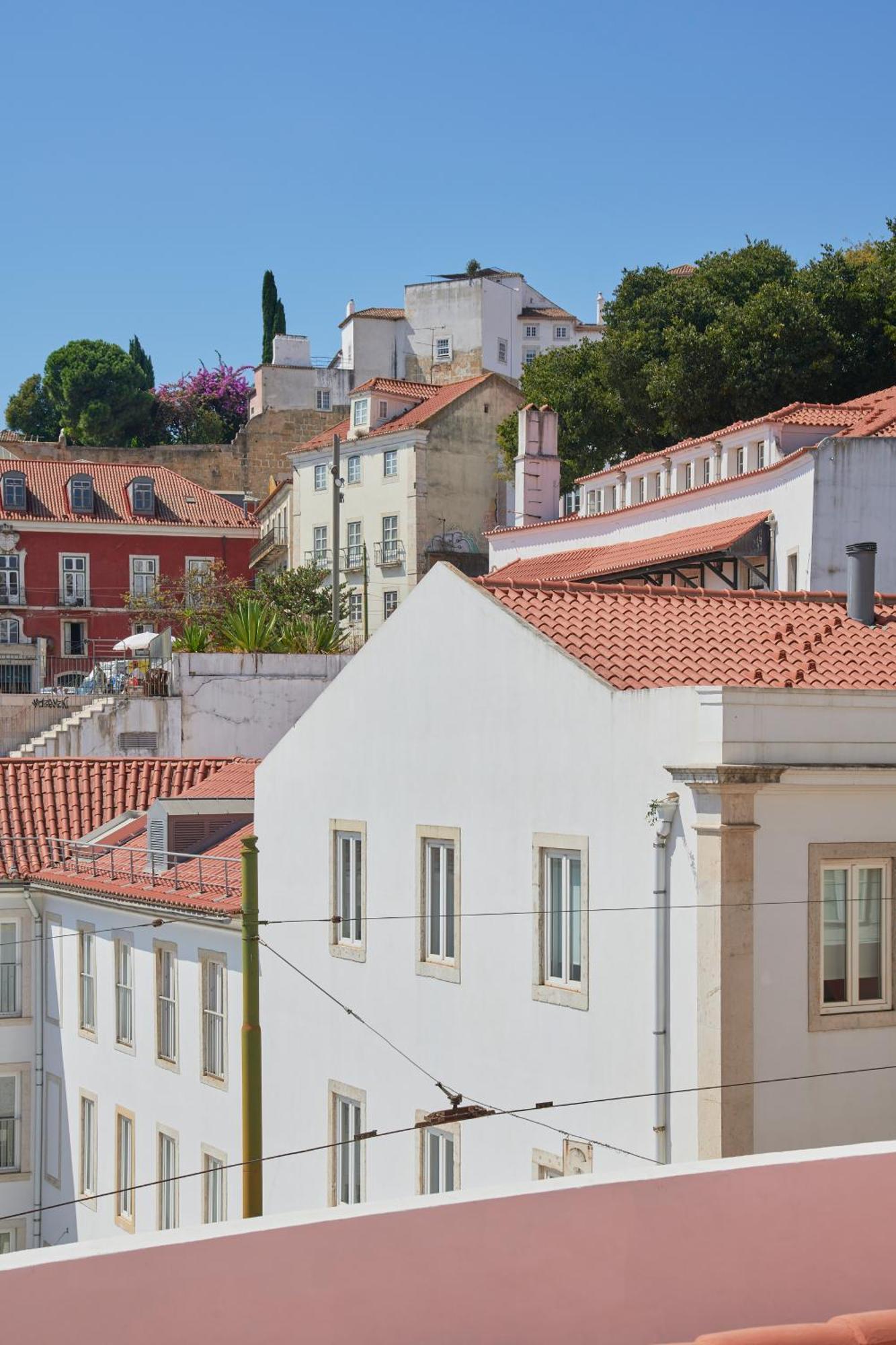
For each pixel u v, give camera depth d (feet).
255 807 77.10
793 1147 47.24
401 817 63.26
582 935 52.44
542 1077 54.34
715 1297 26.61
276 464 321.52
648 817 49.08
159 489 250.78
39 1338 21.38
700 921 46.98
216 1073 78.02
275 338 341.82
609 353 194.49
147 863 88.02
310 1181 68.90
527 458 170.50
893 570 103.24
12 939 96.63
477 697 58.49
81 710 138.10
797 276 186.91
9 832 98.73
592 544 139.95
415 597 62.64
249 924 52.90
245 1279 22.91
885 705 49.29
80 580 240.94
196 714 132.87
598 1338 25.58
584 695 52.60
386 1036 63.72
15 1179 95.71
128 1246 22.26
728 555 108.47
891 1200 28.50
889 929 49.21
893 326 177.17
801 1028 47.57
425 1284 24.29
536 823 54.95
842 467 102.63
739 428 129.08
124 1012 87.61
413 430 242.99
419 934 61.77
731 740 46.73
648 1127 48.85
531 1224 25.29
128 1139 86.74
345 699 67.46
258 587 223.51
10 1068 95.96
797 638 60.23
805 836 47.83
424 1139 61.21
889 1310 26.53
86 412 364.58
